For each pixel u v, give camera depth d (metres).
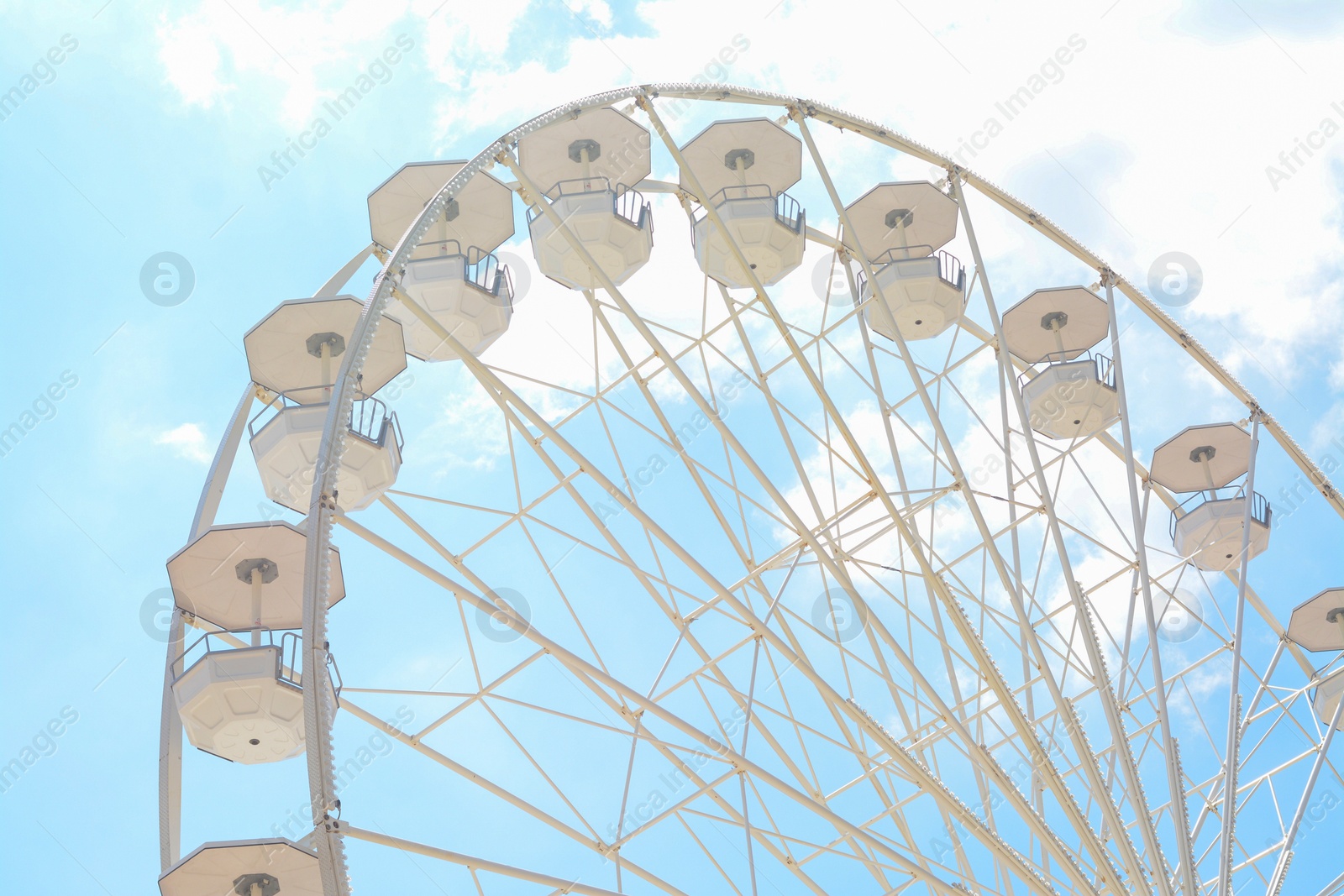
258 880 18.44
